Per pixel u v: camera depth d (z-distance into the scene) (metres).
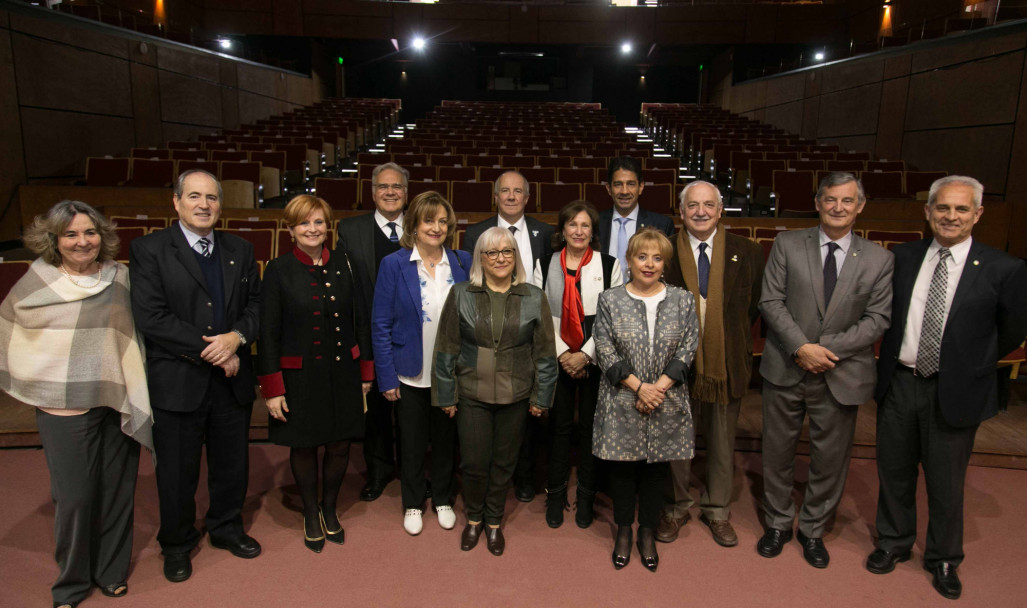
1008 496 2.91
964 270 2.15
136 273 2.10
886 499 2.37
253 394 2.38
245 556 2.39
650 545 2.36
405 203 2.98
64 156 8.01
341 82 18.52
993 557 2.44
